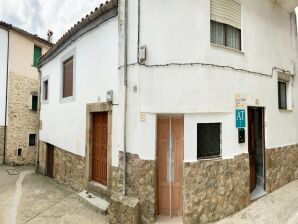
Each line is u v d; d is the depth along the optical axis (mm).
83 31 6680
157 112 4602
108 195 5613
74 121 7207
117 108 5406
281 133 6434
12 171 11188
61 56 8359
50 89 9516
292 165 6848
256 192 5793
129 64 4891
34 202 6246
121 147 4977
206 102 4652
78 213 5367
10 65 13070
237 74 5168
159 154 4855
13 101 13188
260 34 5859
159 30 4652
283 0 6359
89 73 6473
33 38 13906
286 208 4848
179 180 4816
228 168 4855
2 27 12672
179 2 4637
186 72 4582
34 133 14102
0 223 5008
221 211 4695
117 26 5488
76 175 7016
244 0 5492
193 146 4574
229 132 4957
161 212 4816
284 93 6895
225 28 5176
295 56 7238
